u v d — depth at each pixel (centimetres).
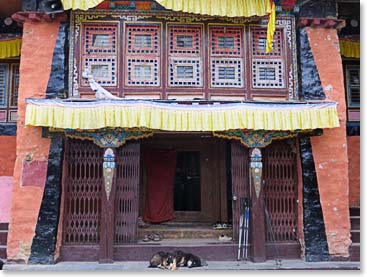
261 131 1113
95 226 1119
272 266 1049
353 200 1430
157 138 1431
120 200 1129
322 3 1171
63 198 1102
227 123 1023
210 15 1098
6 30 1384
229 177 1434
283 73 1160
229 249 1124
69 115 995
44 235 1062
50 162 1085
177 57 1144
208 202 1435
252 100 1132
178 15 1152
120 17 1141
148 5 1146
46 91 1099
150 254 1109
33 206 1070
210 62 1148
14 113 1406
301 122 1038
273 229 1148
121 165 1134
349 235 1113
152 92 1125
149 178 1399
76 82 1112
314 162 1131
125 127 1020
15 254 1052
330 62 1159
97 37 1137
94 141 1094
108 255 1075
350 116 1495
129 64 1130
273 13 1065
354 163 1454
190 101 1074
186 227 1304
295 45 1173
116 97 1102
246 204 1134
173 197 1433
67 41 1125
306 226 1112
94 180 1127
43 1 1105
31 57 1109
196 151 1452
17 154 1081
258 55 1163
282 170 1170
